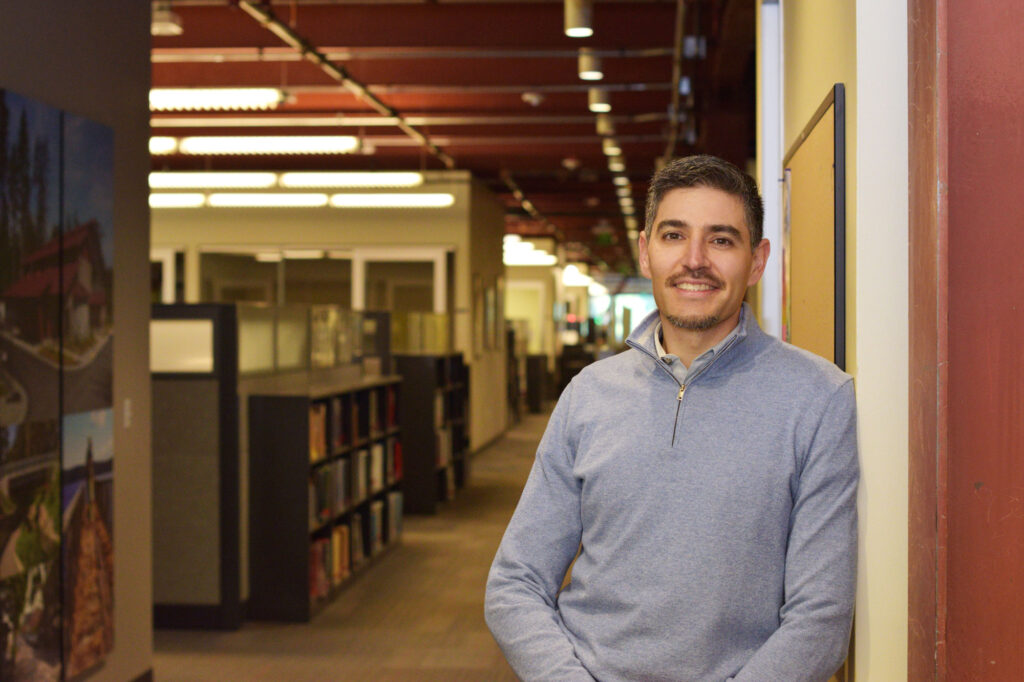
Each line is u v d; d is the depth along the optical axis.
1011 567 1.49
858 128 1.81
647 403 1.61
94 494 4.03
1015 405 1.48
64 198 3.80
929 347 1.53
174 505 5.48
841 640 1.47
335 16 8.62
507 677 4.73
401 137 13.20
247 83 10.34
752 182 1.64
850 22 1.91
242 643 5.23
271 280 14.15
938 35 1.49
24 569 3.52
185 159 15.05
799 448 1.53
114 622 4.26
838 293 1.94
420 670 4.82
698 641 1.50
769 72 3.14
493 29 8.62
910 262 1.66
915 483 1.61
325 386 7.03
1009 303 1.48
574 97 11.11
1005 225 1.48
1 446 3.38
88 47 4.08
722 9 7.66
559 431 1.72
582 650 1.60
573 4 6.68
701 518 1.52
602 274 43.16
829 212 2.05
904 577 1.75
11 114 3.44
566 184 17.66
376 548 7.18
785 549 1.53
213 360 5.47
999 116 1.48
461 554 7.45
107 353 4.14
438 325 11.53
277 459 5.61
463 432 10.61
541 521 1.71
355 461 6.66
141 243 4.54
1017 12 1.48
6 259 3.41
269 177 12.63
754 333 1.61
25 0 3.64
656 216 1.63
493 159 14.88
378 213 13.84
